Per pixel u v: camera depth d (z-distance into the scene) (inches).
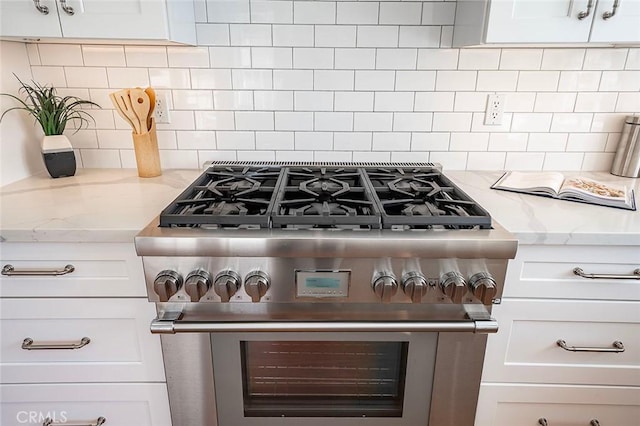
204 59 57.0
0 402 44.7
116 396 45.3
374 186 49.2
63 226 38.9
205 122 59.7
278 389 44.7
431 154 61.6
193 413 44.4
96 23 45.0
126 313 42.1
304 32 55.9
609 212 44.3
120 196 48.2
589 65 57.3
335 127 60.2
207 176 53.1
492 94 58.7
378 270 37.7
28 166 56.4
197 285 36.3
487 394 46.3
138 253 36.6
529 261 41.1
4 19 44.3
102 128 59.8
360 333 41.2
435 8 55.1
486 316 40.3
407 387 43.2
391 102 59.1
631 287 41.8
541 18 44.5
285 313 39.8
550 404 46.8
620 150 59.1
